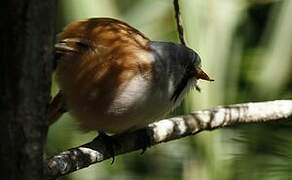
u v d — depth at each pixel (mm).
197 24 1953
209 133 1950
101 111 1918
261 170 1937
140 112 1920
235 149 1959
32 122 1772
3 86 1769
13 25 1765
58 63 1917
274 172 1933
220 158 1949
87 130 1938
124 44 1915
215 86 1957
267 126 1946
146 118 1925
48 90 1774
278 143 1939
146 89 1916
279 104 1935
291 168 1933
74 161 1864
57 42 1910
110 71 1911
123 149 1920
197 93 1951
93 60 1911
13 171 1772
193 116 1919
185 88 1938
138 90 1914
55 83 1934
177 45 1931
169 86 1927
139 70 1913
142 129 1930
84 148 1885
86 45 1911
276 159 1938
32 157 1773
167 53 1925
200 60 1937
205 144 1950
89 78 1912
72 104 1924
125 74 1911
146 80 1915
